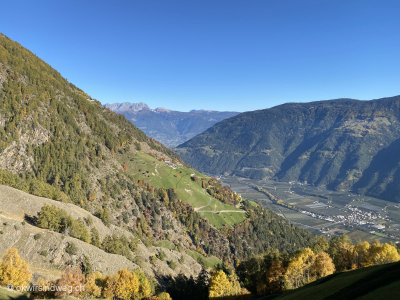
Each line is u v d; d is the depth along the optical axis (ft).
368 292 156.56
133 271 335.47
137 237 531.91
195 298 344.49
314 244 447.01
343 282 181.06
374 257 305.73
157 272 429.79
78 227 358.02
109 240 400.06
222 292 291.99
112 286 258.98
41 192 442.50
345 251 357.82
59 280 231.71
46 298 216.13
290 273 290.35
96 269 301.63
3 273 208.74
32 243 293.02
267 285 305.73
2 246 275.80
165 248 577.84
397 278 163.02
